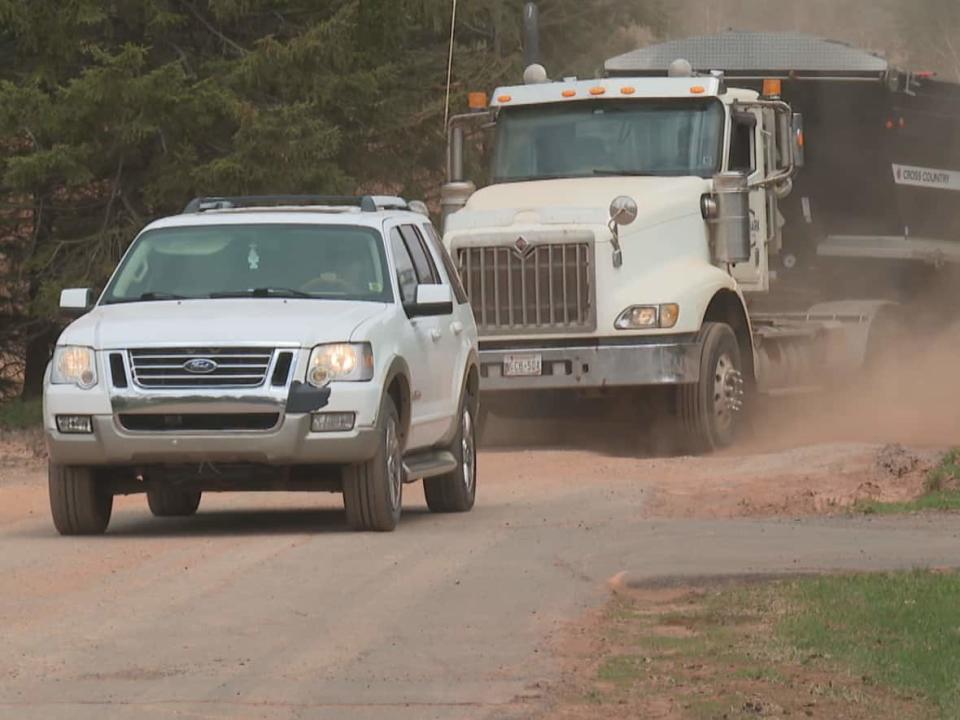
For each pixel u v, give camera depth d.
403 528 53.91
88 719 30.33
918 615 36.91
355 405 50.72
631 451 83.31
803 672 32.94
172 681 33.03
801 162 87.50
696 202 82.69
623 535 51.19
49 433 51.50
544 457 80.31
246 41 107.88
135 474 53.09
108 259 103.00
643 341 80.12
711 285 81.44
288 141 98.62
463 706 30.89
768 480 66.38
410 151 116.38
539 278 80.81
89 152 97.38
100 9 99.00
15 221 104.81
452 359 59.06
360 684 32.62
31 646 36.38
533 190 83.69
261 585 43.16
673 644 35.72
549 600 40.78
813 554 46.16
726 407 82.25
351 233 56.19
